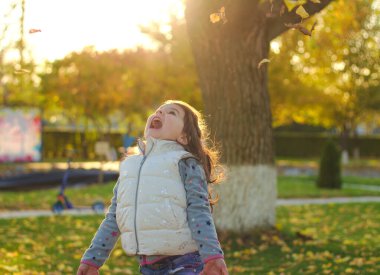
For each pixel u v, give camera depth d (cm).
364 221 1295
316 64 1900
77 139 4044
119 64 2239
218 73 904
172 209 328
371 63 3081
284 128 5494
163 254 332
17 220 1236
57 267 774
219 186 916
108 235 355
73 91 2309
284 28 864
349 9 1295
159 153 344
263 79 919
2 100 2869
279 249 882
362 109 3603
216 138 908
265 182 923
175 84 2153
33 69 2156
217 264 317
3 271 722
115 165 2495
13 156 3550
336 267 756
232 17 865
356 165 3731
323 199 1794
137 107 2369
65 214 1359
